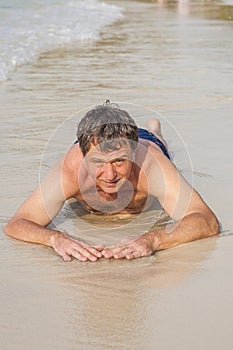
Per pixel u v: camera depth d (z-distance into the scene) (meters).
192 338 3.07
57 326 3.17
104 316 3.28
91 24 15.56
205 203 4.49
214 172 5.48
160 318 3.25
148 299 3.46
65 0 20.11
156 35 14.18
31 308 3.35
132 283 3.65
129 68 10.23
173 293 3.54
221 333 3.12
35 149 6.04
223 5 22.28
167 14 19.06
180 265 3.89
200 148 6.11
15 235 4.23
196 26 16.02
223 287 3.61
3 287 3.59
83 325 3.18
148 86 8.88
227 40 13.44
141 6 21.55
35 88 8.73
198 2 23.34
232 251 4.08
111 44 12.80
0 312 3.30
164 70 10.02
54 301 3.44
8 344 3.00
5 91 8.51
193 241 4.21
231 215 4.62
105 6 20.23
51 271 3.81
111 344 3.02
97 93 8.45
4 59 10.41
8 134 6.52
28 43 12.06
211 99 8.13
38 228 4.21
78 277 3.74
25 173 5.42
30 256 4.00
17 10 16.41
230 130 6.73
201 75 9.66
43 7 17.69
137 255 3.99
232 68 10.25
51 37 13.00
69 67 10.30
